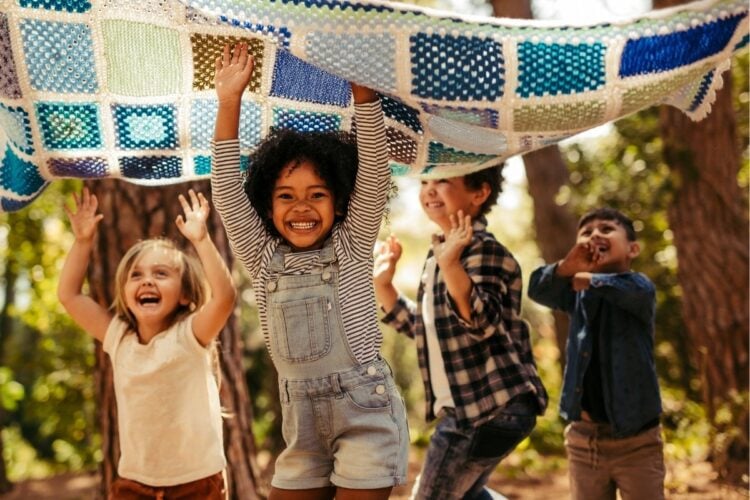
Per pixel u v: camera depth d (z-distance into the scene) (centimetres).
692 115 295
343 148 289
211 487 317
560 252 845
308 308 273
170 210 441
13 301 1184
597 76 273
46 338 1098
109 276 438
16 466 1393
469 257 345
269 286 280
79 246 339
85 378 1052
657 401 361
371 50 268
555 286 381
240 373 462
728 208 684
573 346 373
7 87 286
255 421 1080
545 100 274
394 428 272
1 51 282
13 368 1102
